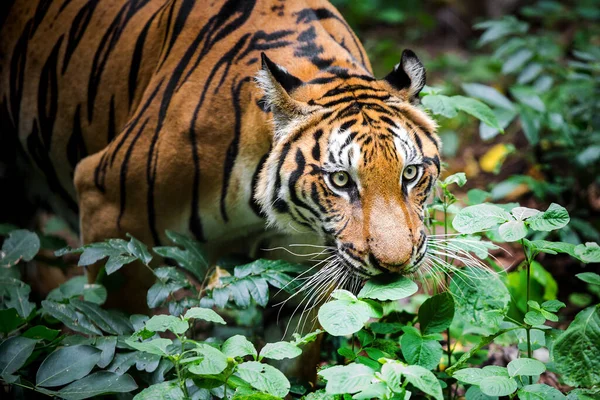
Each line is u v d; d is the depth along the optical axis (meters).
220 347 3.99
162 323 3.66
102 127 5.64
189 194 4.96
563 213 3.96
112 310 4.85
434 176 4.50
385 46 11.48
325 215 4.36
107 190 5.22
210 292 4.54
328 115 4.43
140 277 5.29
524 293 5.44
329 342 5.61
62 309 4.51
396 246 4.10
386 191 4.22
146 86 5.34
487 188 8.04
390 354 4.34
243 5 5.08
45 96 5.98
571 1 12.33
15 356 4.11
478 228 4.02
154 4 5.48
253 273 4.51
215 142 4.81
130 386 3.97
